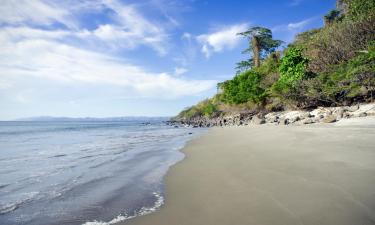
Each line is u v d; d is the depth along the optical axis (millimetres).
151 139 24453
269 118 35344
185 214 5125
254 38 69688
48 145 20719
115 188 7348
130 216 5277
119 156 13391
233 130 26219
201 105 88562
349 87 26781
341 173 6492
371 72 24672
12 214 5598
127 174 9062
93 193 6934
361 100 28219
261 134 18188
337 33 33656
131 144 20016
